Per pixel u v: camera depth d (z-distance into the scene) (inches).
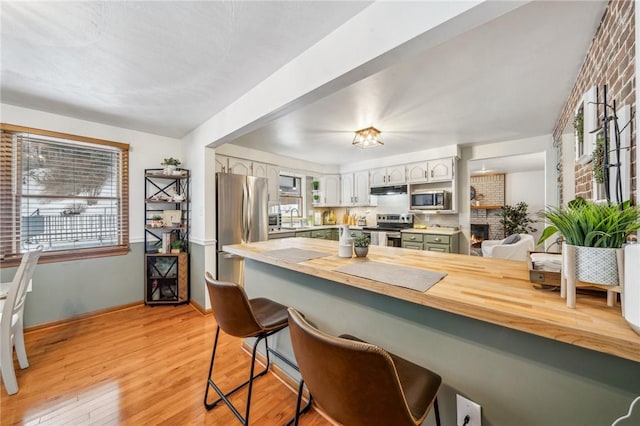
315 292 64.7
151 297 125.9
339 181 226.2
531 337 33.5
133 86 80.3
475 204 282.5
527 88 82.0
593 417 29.5
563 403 31.4
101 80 76.4
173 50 62.5
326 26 54.9
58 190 103.4
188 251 129.9
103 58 65.6
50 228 102.7
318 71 59.7
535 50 62.0
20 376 71.8
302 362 31.6
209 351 85.4
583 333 24.9
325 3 48.6
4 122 90.7
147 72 72.3
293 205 214.5
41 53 63.0
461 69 70.6
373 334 52.2
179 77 75.2
